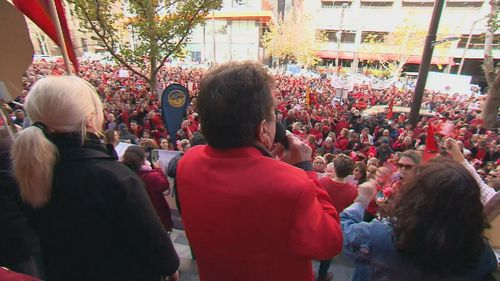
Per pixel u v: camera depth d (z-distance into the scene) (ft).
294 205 3.20
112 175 4.22
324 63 196.75
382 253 4.00
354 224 4.66
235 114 3.39
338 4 178.91
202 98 3.59
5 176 4.76
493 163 26.63
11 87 7.55
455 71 170.50
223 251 3.60
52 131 4.13
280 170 3.35
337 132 40.34
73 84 4.26
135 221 4.32
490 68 53.26
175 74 99.76
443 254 3.53
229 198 3.37
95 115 4.51
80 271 4.44
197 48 193.57
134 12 47.57
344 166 10.41
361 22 178.29
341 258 12.21
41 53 143.95
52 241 4.37
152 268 4.69
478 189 3.69
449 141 7.02
